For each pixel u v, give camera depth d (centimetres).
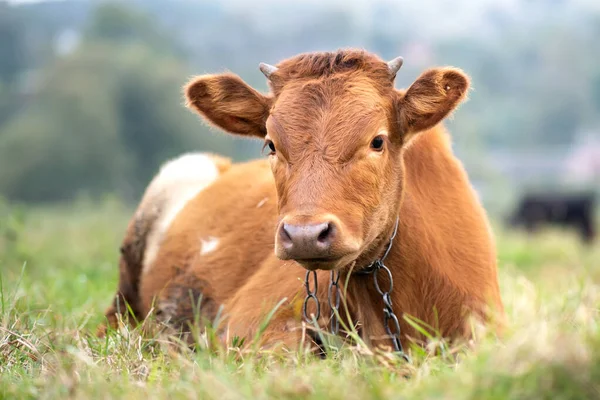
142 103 7425
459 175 777
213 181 1006
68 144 6850
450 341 715
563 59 11994
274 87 704
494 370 498
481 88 11494
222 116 741
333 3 15325
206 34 13738
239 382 555
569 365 489
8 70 10806
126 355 659
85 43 8388
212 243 896
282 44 13862
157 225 1020
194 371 590
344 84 670
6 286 946
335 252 606
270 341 729
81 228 2286
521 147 10969
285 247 603
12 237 1525
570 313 739
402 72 9744
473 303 720
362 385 531
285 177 654
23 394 570
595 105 11706
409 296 711
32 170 6775
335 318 728
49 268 1329
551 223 3978
